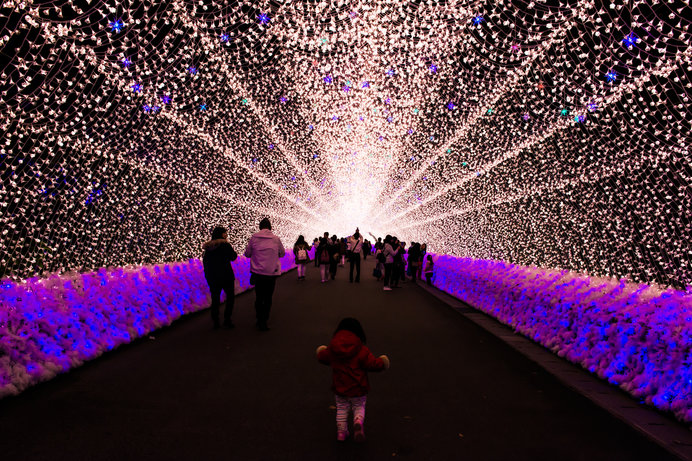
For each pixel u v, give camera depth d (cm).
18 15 547
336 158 2792
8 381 494
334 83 1443
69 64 649
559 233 987
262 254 889
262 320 891
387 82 1432
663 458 372
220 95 1127
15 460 346
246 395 507
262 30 970
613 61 711
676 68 612
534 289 893
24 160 639
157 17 734
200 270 1206
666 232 699
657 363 518
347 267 3166
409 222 2900
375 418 448
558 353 698
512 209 1243
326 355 402
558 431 424
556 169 972
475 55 1030
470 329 938
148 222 1032
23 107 605
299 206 2833
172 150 1076
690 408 443
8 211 644
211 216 1437
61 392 505
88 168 767
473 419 450
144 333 796
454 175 1716
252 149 1605
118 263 953
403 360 675
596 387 554
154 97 873
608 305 646
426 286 1902
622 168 773
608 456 374
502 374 610
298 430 414
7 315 539
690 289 600
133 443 380
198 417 441
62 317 617
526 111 1045
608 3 706
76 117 673
